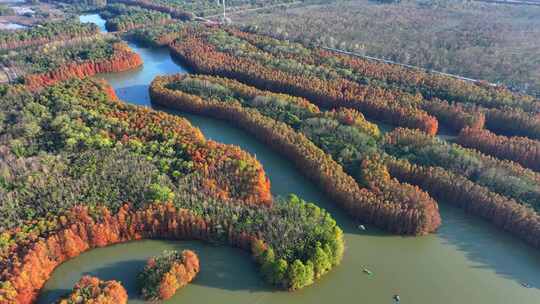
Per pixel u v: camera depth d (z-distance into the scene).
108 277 147.62
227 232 159.38
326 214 166.75
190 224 159.88
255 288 146.12
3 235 147.25
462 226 174.88
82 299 131.38
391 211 167.50
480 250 164.38
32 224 154.00
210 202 166.50
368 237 168.62
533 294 147.88
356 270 155.12
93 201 164.12
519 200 175.38
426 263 158.62
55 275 147.75
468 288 149.62
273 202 170.00
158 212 160.88
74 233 153.38
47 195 164.88
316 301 143.75
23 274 135.25
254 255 152.50
